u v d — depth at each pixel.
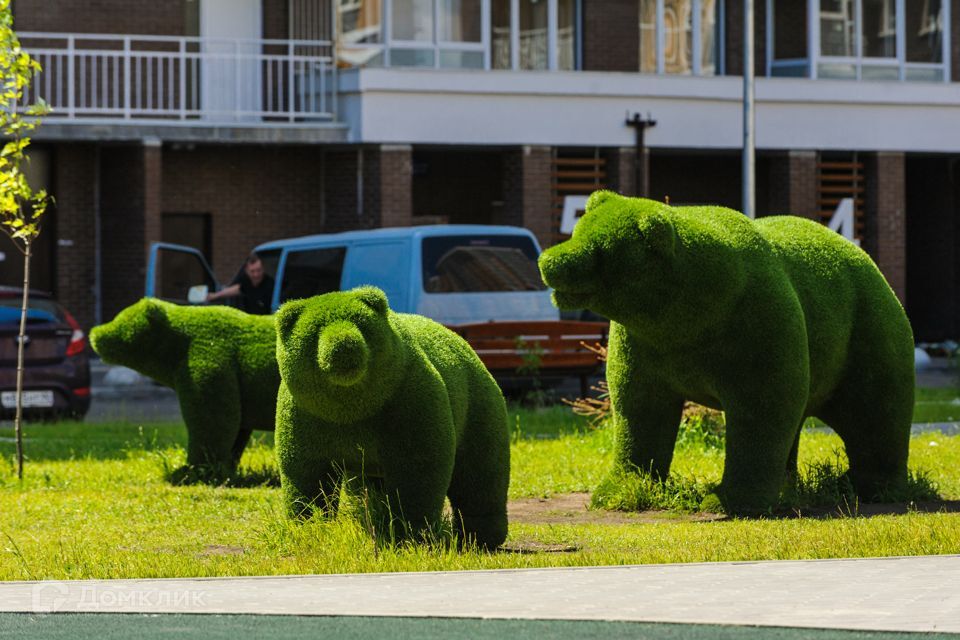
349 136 42.81
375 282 31.95
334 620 10.73
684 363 16.75
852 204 46.78
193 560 13.70
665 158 48.84
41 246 42.88
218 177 44.06
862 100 47.00
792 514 16.69
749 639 9.98
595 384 37.53
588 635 10.12
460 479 14.44
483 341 30.69
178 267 44.06
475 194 46.94
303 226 44.69
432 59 44.97
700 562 12.91
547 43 46.25
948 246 50.56
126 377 39.25
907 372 18.31
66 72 42.66
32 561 13.76
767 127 46.31
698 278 16.11
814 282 17.64
